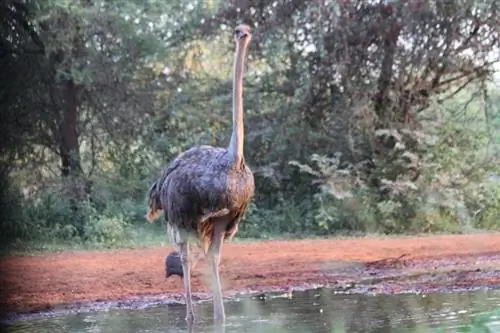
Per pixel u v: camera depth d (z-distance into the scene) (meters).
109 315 12.42
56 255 20.22
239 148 11.34
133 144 27.30
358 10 27.56
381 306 11.60
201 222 11.61
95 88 26.88
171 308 12.93
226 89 28.22
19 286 15.52
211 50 28.91
